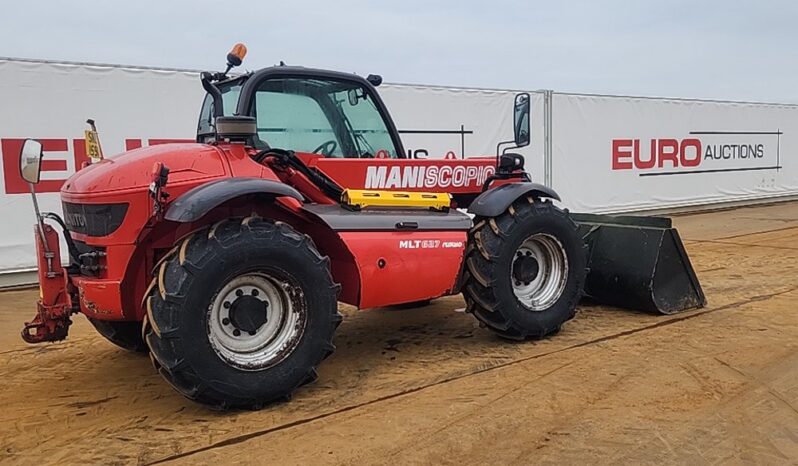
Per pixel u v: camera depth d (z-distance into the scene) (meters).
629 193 12.99
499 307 4.34
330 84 4.35
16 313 6.11
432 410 3.37
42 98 7.44
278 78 4.11
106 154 7.84
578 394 3.54
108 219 3.50
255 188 3.30
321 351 3.54
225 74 4.32
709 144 14.24
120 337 4.34
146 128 8.05
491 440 3.00
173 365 3.13
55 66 7.48
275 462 2.83
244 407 3.39
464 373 3.93
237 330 3.38
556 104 11.71
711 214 13.87
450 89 10.35
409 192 4.39
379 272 3.91
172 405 3.54
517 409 3.35
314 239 3.95
